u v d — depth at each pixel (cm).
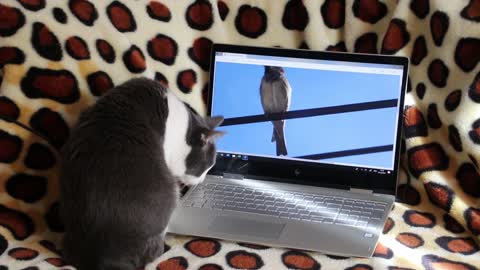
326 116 132
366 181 130
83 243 105
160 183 110
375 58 129
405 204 132
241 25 147
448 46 129
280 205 126
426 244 117
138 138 111
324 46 142
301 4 142
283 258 112
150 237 108
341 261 111
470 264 111
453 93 127
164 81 139
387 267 109
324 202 127
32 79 122
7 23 122
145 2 140
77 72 126
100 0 134
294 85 133
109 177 105
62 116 125
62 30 126
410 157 133
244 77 136
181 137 123
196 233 117
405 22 136
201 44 145
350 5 140
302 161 133
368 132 130
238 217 122
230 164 137
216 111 138
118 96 116
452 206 123
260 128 135
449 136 129
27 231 118
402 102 128
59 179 113
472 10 126
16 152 121
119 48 132
